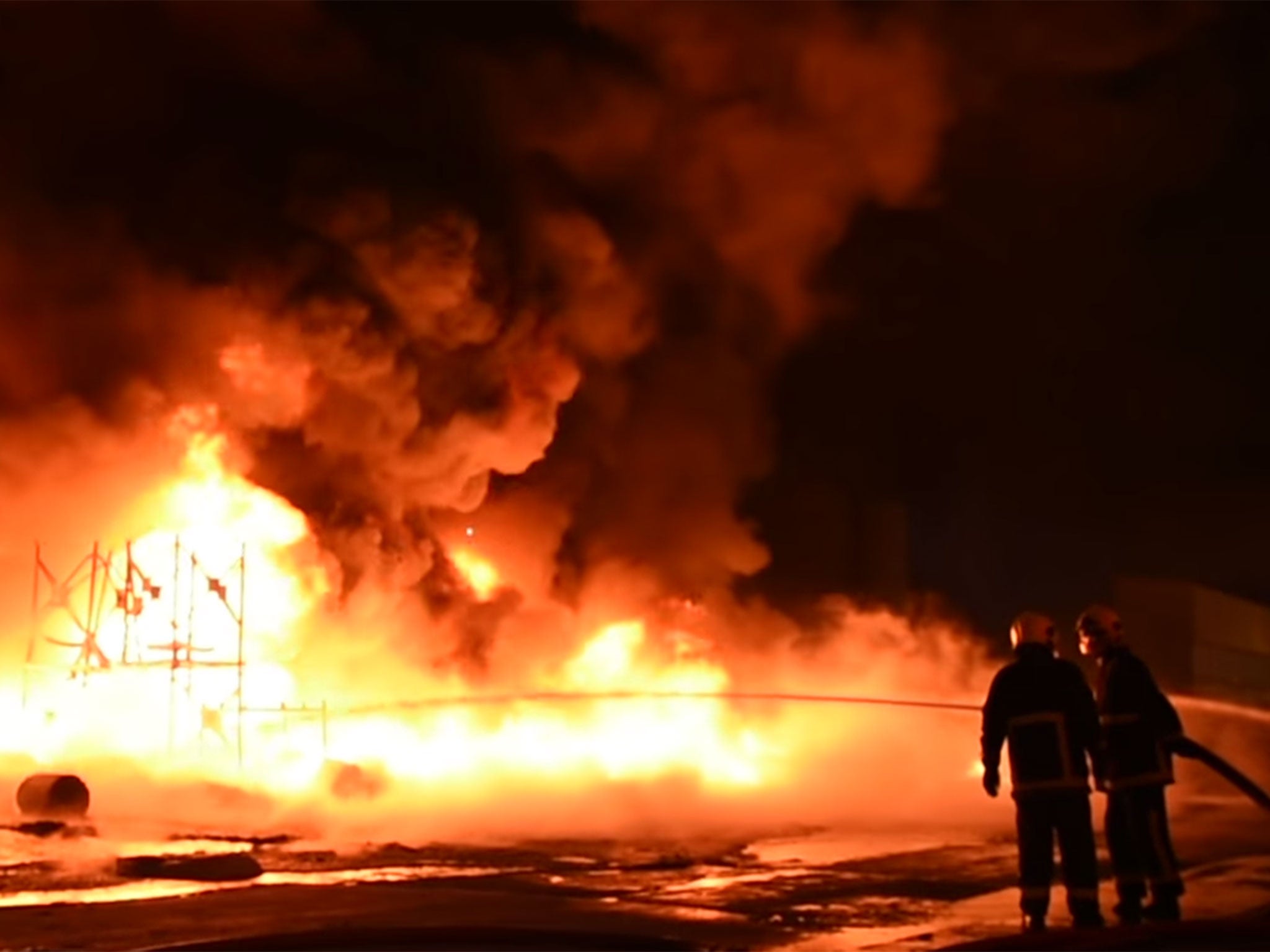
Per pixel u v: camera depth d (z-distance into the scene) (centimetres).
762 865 958
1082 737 716
